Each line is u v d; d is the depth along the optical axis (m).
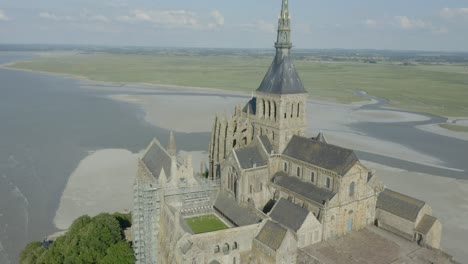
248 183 90.38
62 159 144.88
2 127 189.00
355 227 86.56
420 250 79.44
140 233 83.38
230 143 99.75
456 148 171.38
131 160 144.62
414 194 120.31
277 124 92.94
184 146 163.50
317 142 88.12
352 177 81.38
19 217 101.31
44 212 104.06
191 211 87.31
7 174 129.12
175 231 71.94
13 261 82.88
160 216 83.44
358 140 181.38
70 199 111.56
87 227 78.38
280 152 94.00
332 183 81.25
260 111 98.69
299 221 77.69
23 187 119.19
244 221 79.56
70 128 190.62
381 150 166.38
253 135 102.69
